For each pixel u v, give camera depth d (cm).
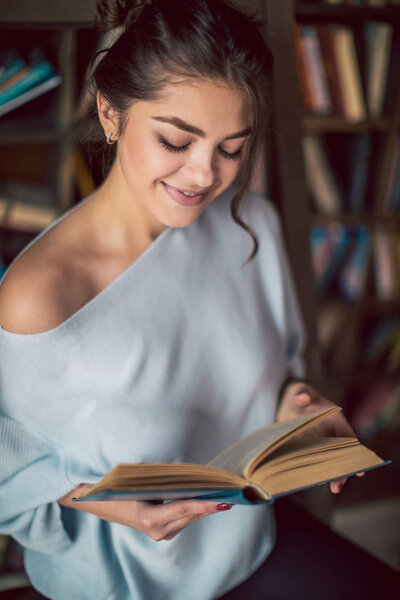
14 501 94
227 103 75
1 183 176
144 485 63
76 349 89
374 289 223
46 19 145
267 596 105
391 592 105
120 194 92
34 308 87
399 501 223
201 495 69
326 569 110
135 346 93
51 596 104
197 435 103
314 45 188
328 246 213
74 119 163
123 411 94
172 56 72
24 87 157
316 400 113
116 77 78
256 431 87
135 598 101
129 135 81
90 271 93
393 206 213
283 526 121
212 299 104
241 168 94
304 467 74
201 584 104
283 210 187
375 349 230
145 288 94
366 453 79
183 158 79
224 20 73
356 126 196
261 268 116
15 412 94
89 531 99
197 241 103
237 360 105
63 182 172
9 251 175
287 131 181
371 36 195
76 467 95
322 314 215
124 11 88
